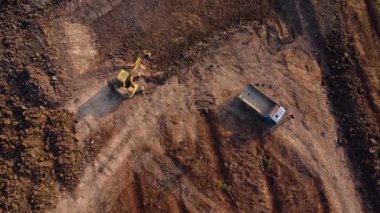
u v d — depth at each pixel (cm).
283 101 2461
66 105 2366
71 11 2475
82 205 2255
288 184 2353
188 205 2298
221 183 2328
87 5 2492
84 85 2400
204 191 2317
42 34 2408
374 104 2481
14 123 2306
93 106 2381
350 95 2469
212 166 2350
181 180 2320
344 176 2383
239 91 2462
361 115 2450
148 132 2373
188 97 2441
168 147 2356
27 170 2239
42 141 2306
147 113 2400
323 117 2455
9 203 2178
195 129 2398
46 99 2338
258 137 2403
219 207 2306
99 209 2258
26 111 2320
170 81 2456
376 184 2356
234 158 2366
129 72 2416
